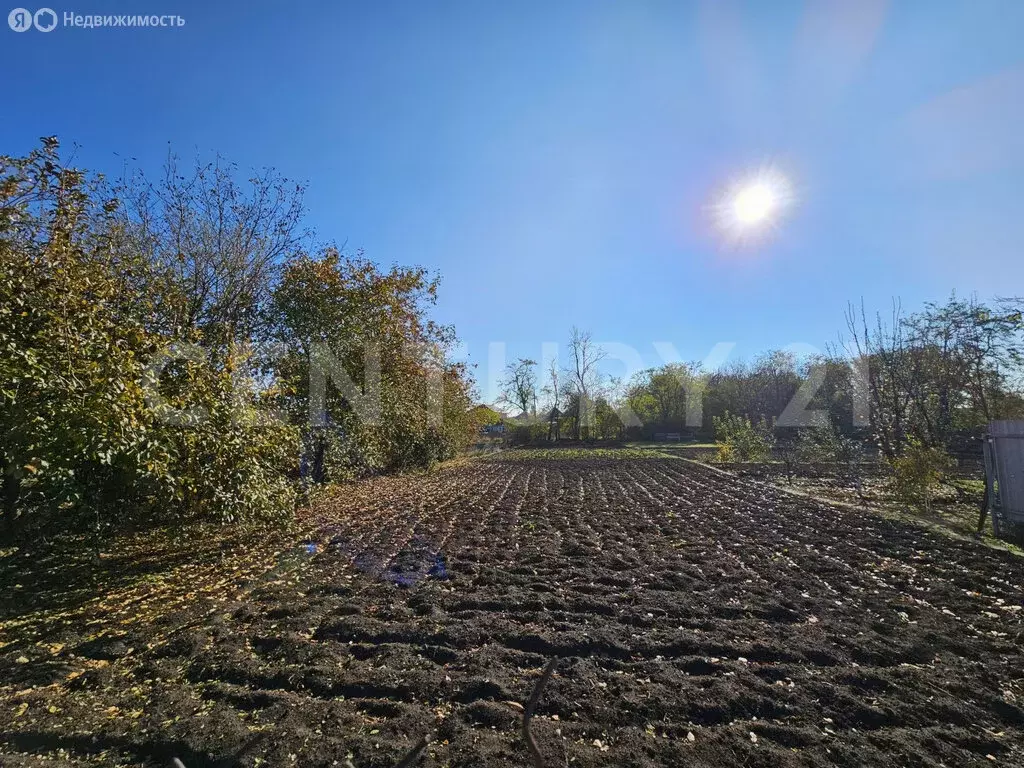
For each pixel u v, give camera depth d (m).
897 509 9.30
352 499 11.55
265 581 5.57
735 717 3.02
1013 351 12.25
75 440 4.40
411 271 14.19
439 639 4.04
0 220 4.27
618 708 3.08
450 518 9.18
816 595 4.98
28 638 4.14
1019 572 5.53
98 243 5.77
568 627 4.27
